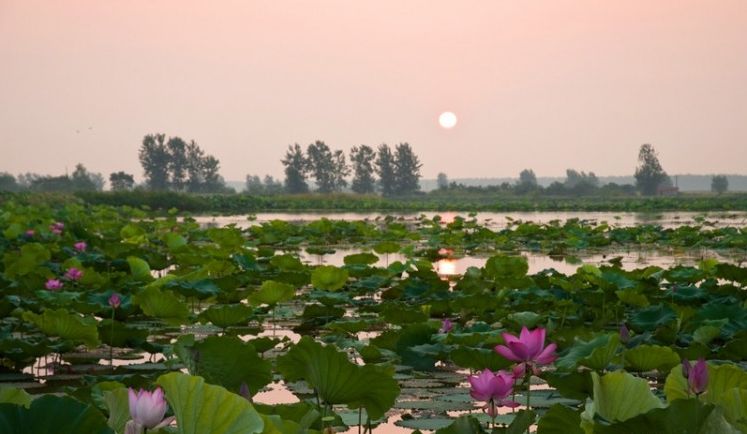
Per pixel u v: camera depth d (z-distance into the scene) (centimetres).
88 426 306
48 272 1324
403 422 604
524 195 13512
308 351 476
